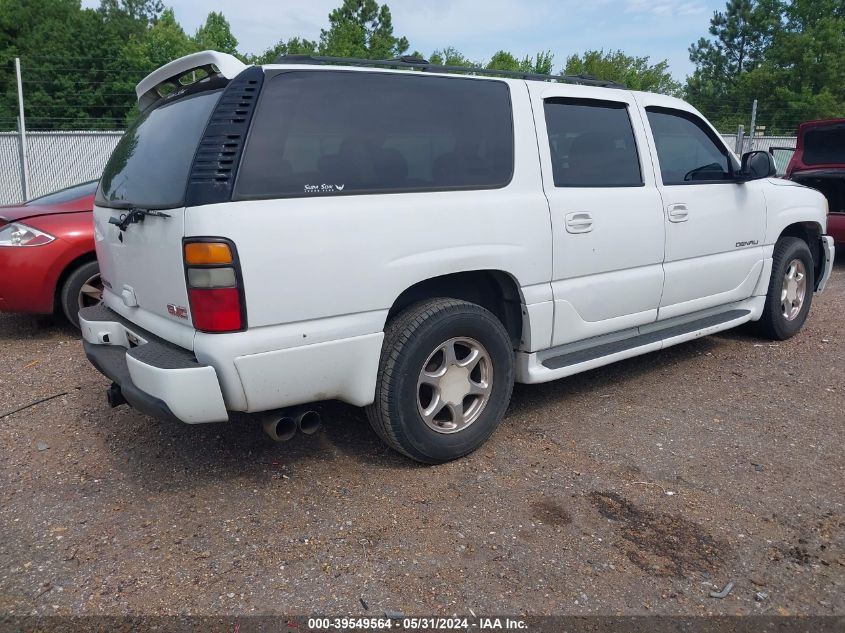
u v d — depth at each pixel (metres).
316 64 3.18
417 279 3.21
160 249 2.92
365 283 3.04
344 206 2.98
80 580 2.62
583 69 40.94
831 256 6.03
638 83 41.75
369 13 59.56
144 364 2.83
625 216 4.08
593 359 4.06
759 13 61.44
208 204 2.70
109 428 3.98
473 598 2.53
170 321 3.03
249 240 2.74
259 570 2.68
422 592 2.56
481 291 3.81
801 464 3.57
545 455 3.66
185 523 3.01
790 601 2.54
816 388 4.66
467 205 3.36
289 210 2.84
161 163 3.12
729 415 4.20
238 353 2.77
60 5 48.12
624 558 2.77
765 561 2.76
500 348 3.57
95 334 3.64
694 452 3.70
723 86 61.72
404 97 3.29
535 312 3.69
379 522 3.01
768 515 3.09
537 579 2.63
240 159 2.77
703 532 2.96
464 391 3.49
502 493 3.26
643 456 3.65
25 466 3.53
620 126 4.24
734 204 4.85
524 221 3.57
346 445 3.74
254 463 3.55
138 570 2.68
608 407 4.32
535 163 3.69
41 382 4.73
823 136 9.55
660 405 4.36
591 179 3.99
